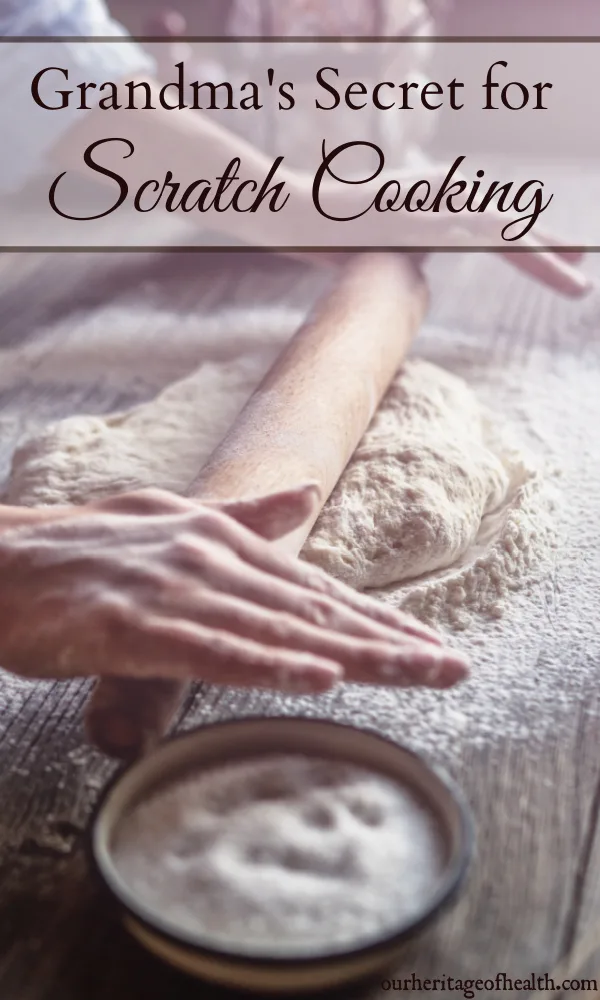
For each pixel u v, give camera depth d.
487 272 1.60
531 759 0.74
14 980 0.63
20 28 1.27
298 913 0.58
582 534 0.94
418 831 0.62
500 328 1.38
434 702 0.78
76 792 0.73
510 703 0.78
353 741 0.65
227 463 0.84
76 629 0.65
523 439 1.07
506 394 1.17
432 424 0.99
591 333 1.36
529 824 0.70
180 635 0.63
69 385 1.21
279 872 0.60
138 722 0.68
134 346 1.31
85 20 1.31
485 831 0.70
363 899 0.59
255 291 1.51
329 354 0.98
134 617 0.64
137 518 0.69
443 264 1.64
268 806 0.62
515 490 0.98
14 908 0.66
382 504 0.88
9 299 1.49
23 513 0.73
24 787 0.73
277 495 0.71
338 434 0.89
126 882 0.60
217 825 0.61
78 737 0.76
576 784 0.73
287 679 0.62
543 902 0.66
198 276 1.57
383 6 1.65
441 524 0.87
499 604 0.86
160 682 0.69
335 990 0.58
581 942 0.64
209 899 0.59
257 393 0.94
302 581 0.68
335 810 0.62
